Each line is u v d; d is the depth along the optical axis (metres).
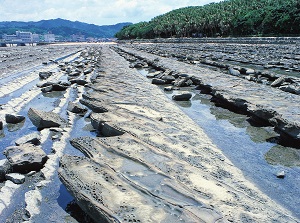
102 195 6.46
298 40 52.12
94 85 20.72
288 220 6.09
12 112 15.39
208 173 7.93
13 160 8.57
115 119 12.11
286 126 10.60
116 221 5.67
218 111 15.02
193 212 5.87
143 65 33.62
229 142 10.98
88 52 65.00
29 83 24.62
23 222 6.50
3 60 41.81
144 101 16.02
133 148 9.02
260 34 82.25
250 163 9.34
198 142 10.39
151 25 144.50
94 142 9.45
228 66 28.12
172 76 23.64
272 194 7.67
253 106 13.47
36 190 7.62
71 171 7.46
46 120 12.55
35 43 151.25
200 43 81.31
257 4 96.44
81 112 15.09
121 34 189.75
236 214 6.00
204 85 19.56
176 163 8.16
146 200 6.30
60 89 20.94
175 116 13.53
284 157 9.73
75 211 6.88
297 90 16.45
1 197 7.32
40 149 9.48
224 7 116.19
